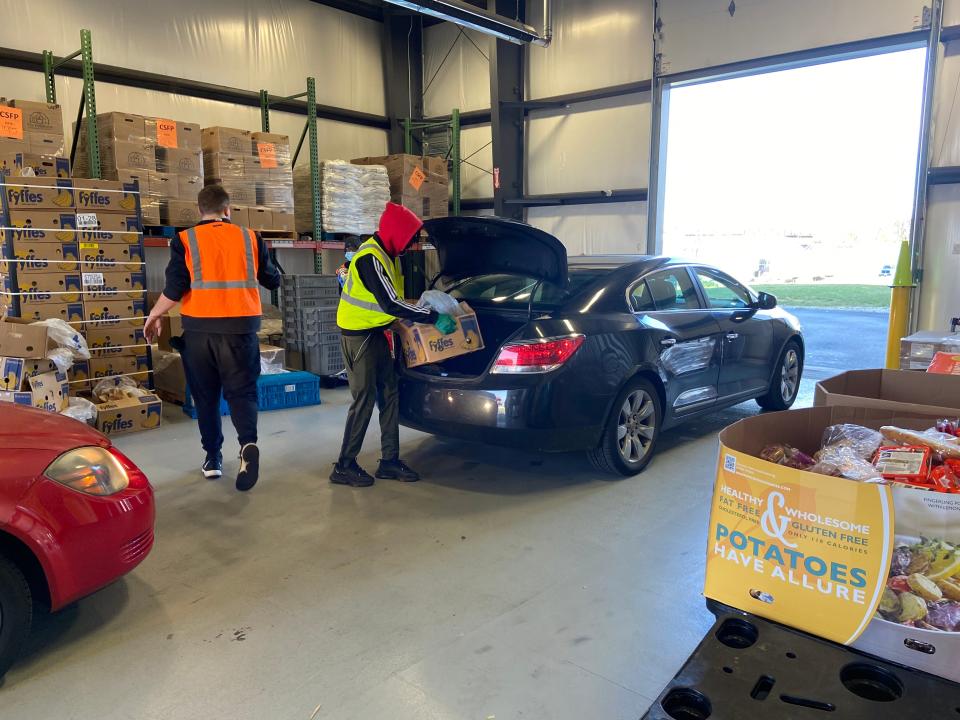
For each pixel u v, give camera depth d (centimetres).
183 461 449
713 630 172
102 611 261
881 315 1323
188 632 246
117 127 602
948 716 140
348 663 226
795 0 688
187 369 400
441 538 326
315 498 381
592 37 848
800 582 168
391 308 364
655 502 371
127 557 239
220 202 392
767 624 174
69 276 520
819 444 216
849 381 252
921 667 154
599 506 366
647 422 422
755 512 174
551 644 236
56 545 215
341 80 934
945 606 151
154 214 627
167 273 384
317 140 867
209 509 365
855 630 161
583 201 888
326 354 700
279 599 269
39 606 262
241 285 384
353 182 802
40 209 504
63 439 234
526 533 331
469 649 233
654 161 805
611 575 287
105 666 225
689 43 763
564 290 404
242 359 388
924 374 248
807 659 159
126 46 719
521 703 204
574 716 199
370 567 296
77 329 528
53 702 207
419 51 1013
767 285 1541
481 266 417
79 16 684
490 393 362
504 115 904
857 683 158
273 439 505
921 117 634
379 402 409
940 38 618
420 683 214
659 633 243
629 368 390
